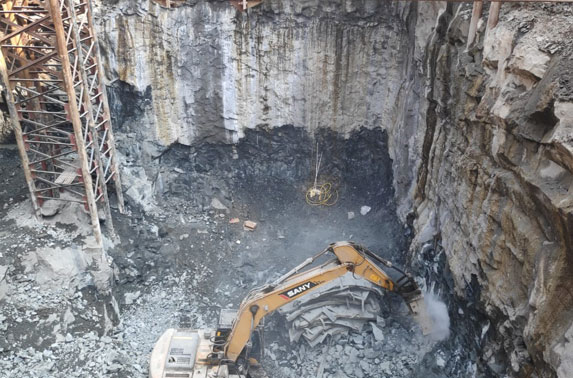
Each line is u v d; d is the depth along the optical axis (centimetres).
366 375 1248
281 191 1922
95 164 1473
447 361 1216
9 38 1247
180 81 1775
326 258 1673
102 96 1495
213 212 1848
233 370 1180
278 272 1623
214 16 1692
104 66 1702
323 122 1870
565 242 789
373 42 1727
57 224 1484
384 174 1870
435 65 1383
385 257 1633
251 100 1830
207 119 1853
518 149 969
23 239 1420
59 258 1397
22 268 1370
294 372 1273
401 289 1244
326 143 1911
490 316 1040
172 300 1519
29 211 1509
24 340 1262
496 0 967
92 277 1409
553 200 802
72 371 1236
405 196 1658
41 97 1490
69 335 1308
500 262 1010
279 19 1706
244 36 1725
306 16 1702
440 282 1322
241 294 1554
